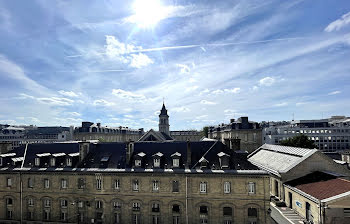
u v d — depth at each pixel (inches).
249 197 1219.2
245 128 3506.4
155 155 1358.3
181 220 1263.5
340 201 1134.4
